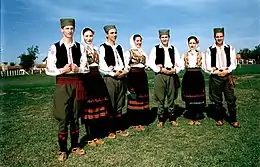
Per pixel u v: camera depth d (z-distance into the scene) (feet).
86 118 16.03
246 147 14.71
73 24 13.85
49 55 13.53
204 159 13.44
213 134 17.02
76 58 13.96
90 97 15.92
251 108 22.75
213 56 18.10
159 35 18.48
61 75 13.56
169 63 18.35
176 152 14.38
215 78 18.13
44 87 40.91
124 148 15.11
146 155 14.10
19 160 13.83
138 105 18.10
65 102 13.60
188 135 16.98
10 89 38.58
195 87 18.86
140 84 17.98
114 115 16.85
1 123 20.24
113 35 16.53
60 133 13.82
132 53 17.87
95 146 15.51
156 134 17.34
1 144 15.96
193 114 19.39
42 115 22.62
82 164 13.28
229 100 18.20
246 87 32.86
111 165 13.07
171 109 19.07
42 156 14.30
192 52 18.92
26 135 17.52
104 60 16.33
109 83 16.48
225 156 13.70
